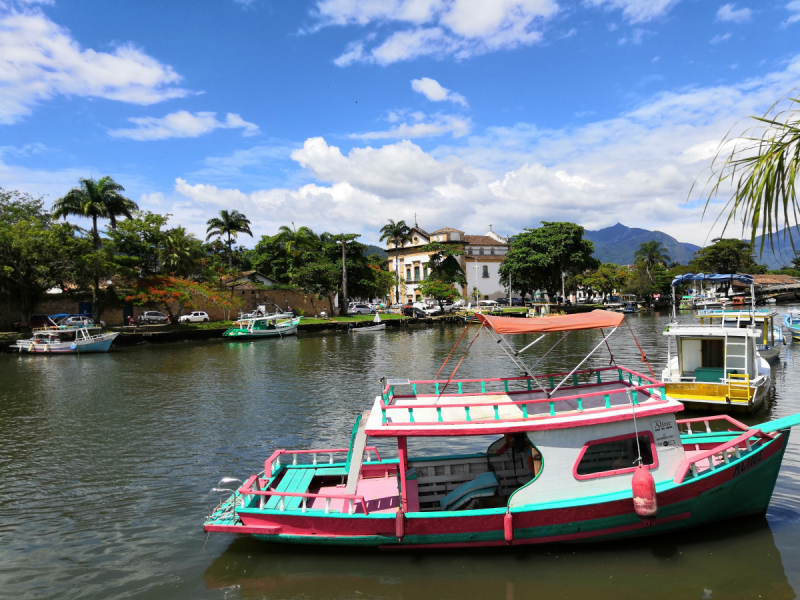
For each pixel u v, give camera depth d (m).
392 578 8.09
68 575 8.46
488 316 10.02
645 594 7.54
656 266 96.88
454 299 73.25
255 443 15.20
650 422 8.88
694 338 17.62
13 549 9.34
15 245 39.88
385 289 81.62
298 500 9.66
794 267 103.38
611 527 8.65
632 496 8.46
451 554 8.64
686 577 7.90
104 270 44.78
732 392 15.44
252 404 20.22
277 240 71.88
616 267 97.81
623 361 28.20
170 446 15.07
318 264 65.56
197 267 58.03
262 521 8.85
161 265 54.34
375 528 8.64
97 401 21.48
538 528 8.54
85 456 14.33
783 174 3.30
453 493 9.65
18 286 43.47
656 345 35.50
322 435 15.84
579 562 8.33
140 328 48.50
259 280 70.62
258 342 46.75
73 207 49.31
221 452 14.45
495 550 8.68
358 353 36.59
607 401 8.97
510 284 74.44
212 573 8.42
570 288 84.56
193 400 21.25
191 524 10.22
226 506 9.73
